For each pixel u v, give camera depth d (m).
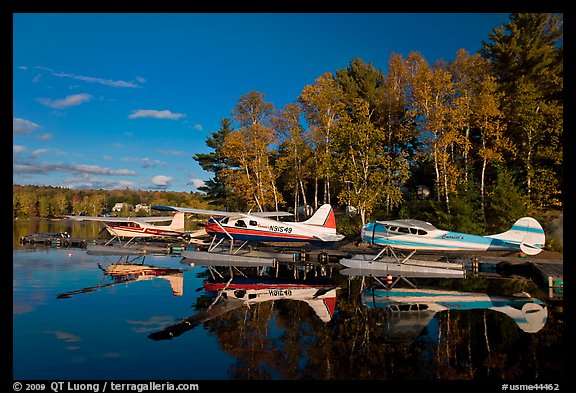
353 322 7.27
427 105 19.48
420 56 26.08
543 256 15.14
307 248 19.55
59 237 24.61
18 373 5.00
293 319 7.44
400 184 25.61
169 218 21.23
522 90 18.77
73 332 6.64
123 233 20.11
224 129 37.12
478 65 24.08
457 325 7.07
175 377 4.91
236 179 27.50
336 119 24.44
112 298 9.15
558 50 21.58
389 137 25.20
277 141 25.75
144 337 6.41
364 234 14.31
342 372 5.05
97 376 4.93
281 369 5.12
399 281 11.90
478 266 14.30
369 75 28.38
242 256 15.71
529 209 17.39
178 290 10.17
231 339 6.32
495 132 20.08
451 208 19.09
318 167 23.30
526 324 7.12
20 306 8.35
